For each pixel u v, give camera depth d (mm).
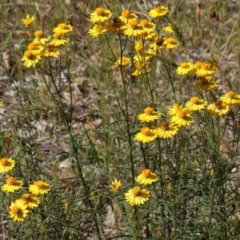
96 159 7004
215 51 9281
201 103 5422
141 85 6113
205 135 5797
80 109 8344
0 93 8633
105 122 7508
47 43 5922
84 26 9781
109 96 8203
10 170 5453
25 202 5090
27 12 10000
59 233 5527
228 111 5363
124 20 5727
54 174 6895
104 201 6297
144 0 8430
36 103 8148
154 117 5340
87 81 8719
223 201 5539
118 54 8977
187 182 5633
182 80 8062
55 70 8859
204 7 10148
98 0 9914
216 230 5590
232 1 10352
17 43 9484
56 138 7719
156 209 5449
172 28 6094
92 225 5977
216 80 8797
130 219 5629
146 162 5672
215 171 5379
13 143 6629
